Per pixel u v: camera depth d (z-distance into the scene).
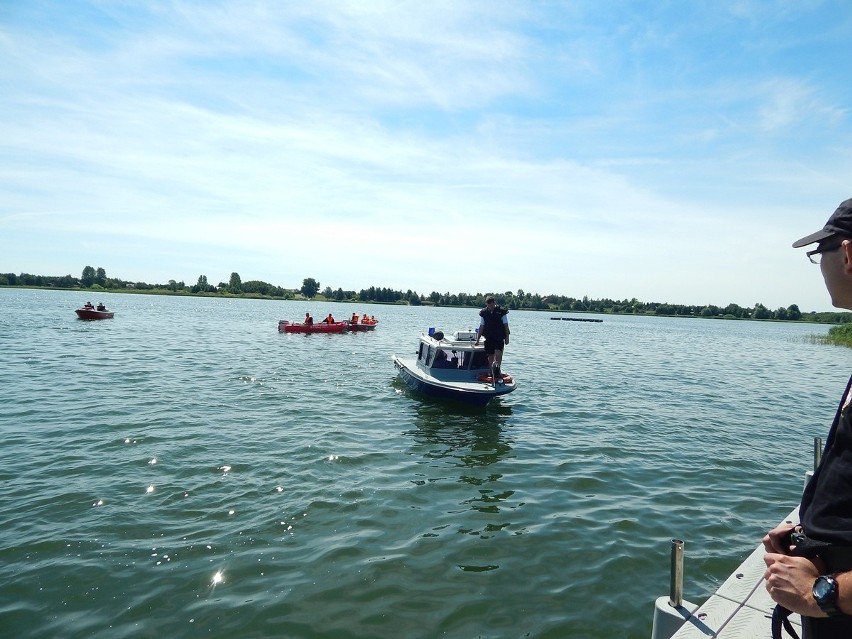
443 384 15.30
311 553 6.96
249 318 61.06
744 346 52.22
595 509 8.71
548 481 9.95
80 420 12.70
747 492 9.76
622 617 5.85
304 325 41.03
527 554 7.15
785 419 16.39
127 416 13.20
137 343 30.02
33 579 6.19
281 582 6.29
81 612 5.64
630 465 11.05
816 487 2.11
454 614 5.79
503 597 6.15
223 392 16.69
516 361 29.36
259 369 21.69
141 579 6.26
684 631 3.56
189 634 5.34
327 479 9.56
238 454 10.63
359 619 5.65
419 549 7.18
